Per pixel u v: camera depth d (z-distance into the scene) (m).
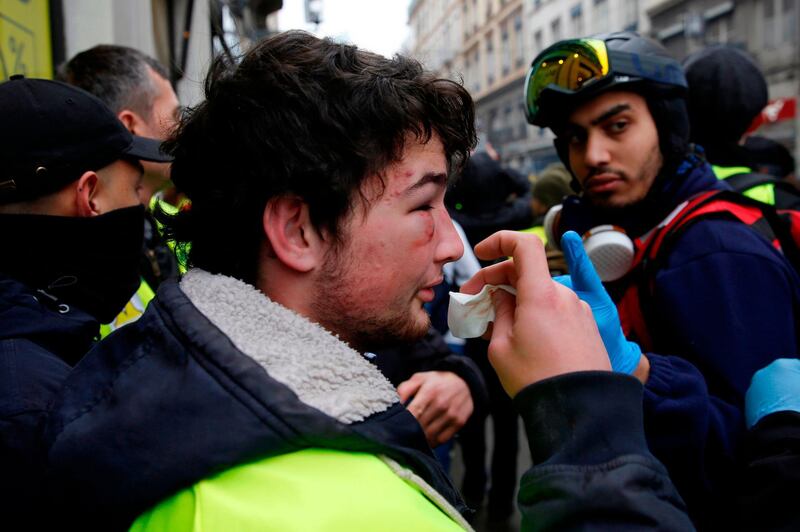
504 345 0.66
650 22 19.58
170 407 0.57
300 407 0.55
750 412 0.98
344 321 0.68
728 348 1.06
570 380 0.60
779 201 1.62
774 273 1.09
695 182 1.26
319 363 0.60
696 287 1.10
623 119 1.26
